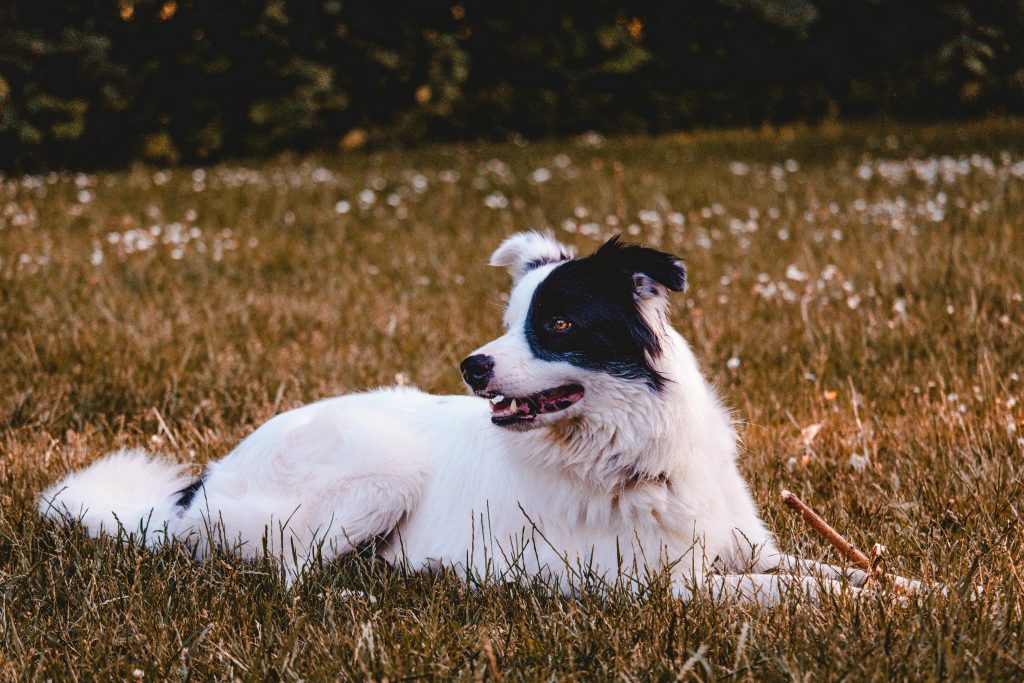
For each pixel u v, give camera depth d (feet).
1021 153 39.63
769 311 19.74
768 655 8.37
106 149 47.32
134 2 46.19
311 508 11.48
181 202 33.73
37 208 31.96
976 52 55.67
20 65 43.39
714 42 58.65
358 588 10.88
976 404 14.42
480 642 8.77
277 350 18.75
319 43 50.90
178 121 48.83
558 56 56.85
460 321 20.04
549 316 10.08
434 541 11.20
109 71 45.42
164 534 11.50
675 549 10.11
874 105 59.31
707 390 11.07
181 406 15.93
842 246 24.27
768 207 30.01
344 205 30.68
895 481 12.31
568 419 10.09
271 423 12.32
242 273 24.72
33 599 10.09
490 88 56.95
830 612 9.00
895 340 17.17
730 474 10.82
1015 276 19.38
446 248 26.86
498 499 10.71
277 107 49.75
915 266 20.51
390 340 19.01
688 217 29.66
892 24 57.67
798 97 59.00
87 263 24.81
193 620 9.55
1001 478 11.80
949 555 9.99
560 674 8.40
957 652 8.01
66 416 15.60
